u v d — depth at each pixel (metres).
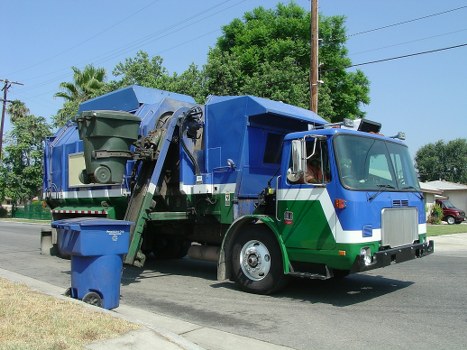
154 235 11.77
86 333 5.23
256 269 8.09
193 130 9.43
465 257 13.52
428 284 8.95
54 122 32.84
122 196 10.35
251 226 8.22
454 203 48.22
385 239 7.24
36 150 41.38
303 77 22.27
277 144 9.18
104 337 5.15
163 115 10.09
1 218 42.34
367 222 7.00
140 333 5.33
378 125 8.54
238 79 23.36
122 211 10.91
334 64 27.67
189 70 23.69
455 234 22.08
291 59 22.69
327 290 8.40
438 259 12.95
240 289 8.52
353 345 5.42
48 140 13.68
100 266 6.90
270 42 26.12
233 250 8.46
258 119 8.77
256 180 8.84
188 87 22.89
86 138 8.75
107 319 5.77
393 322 6.33
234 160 8.70
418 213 8.15
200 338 5.75
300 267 7.64
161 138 9.49
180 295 8.20
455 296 7.89
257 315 6.77
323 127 8.07
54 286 9.12
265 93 21.61
